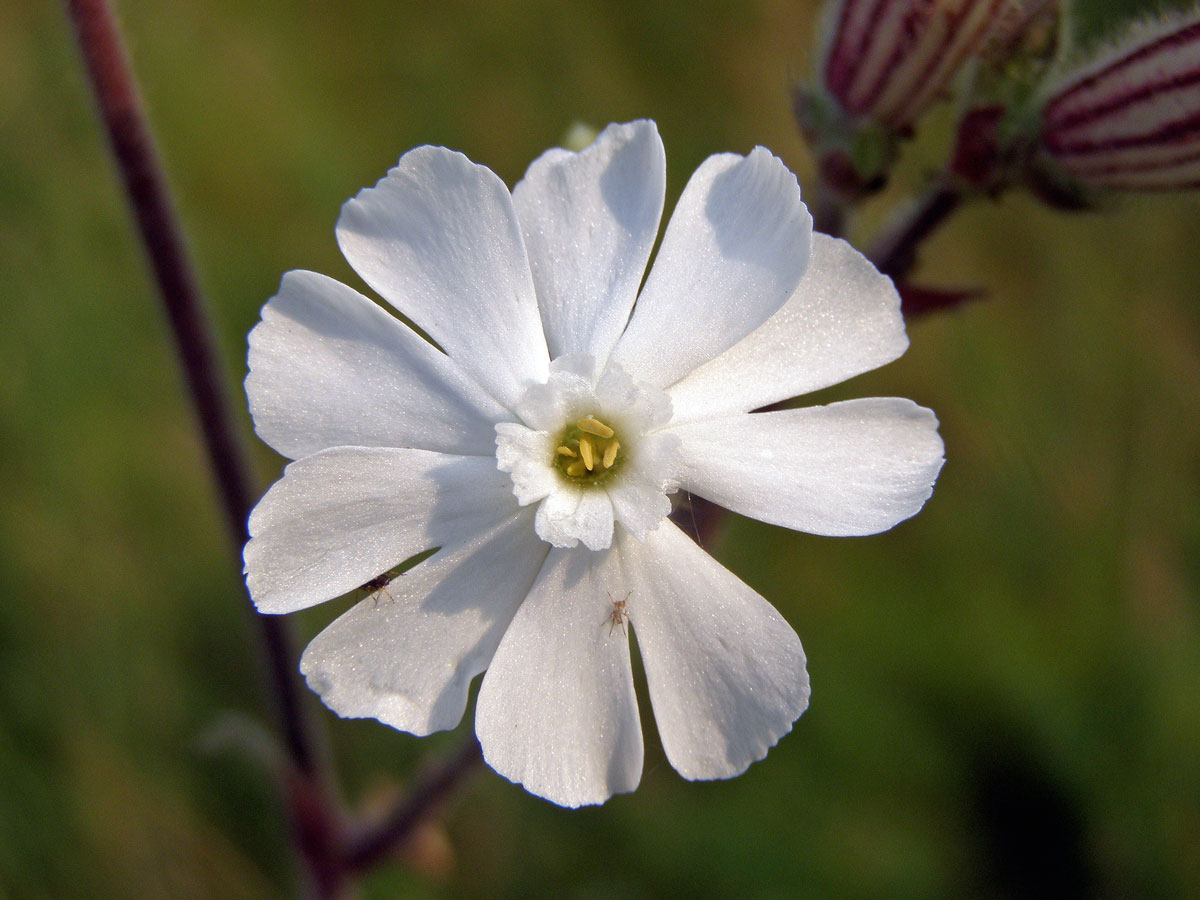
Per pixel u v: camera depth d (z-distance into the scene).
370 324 0.07
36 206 0.13
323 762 0.10
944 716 0.14
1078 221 0.15
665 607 0.07
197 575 0.13
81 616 0.12
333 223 0.15
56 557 0.12
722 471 0.07
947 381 0.15
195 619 0.13
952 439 0.15
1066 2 0.08
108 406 0.13
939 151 0.13
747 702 0.07
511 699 0.07
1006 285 0.15
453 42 0.16
